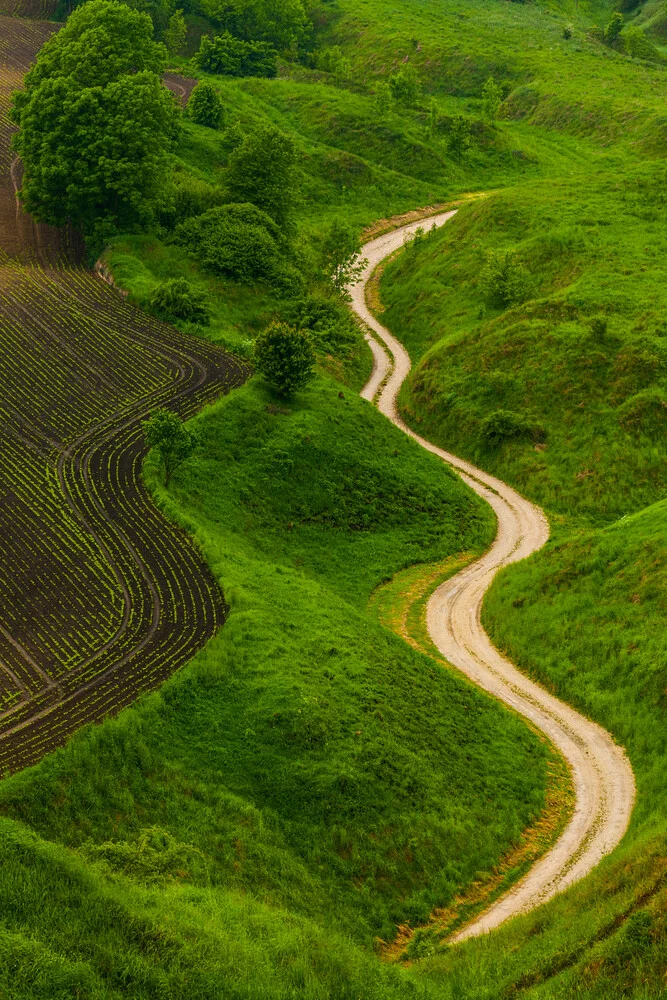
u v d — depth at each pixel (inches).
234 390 2748.5
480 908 1451.8
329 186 5206.7
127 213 3634.4
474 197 5418.3
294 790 1496.1
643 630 1999.3
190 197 3823.8
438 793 1585.9
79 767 1397.6
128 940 1161.4
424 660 1964.8
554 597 2207.2
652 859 1396.4
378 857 1454.2
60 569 1943.9
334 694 1669.5
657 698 1851.6
